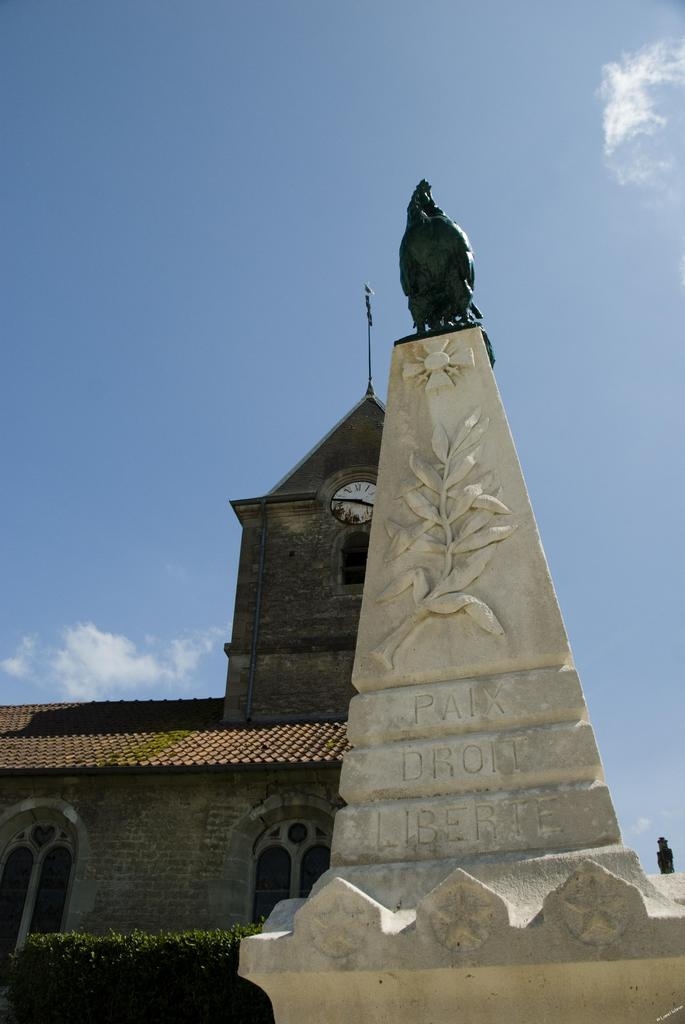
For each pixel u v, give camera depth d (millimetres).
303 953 3309
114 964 12008
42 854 15539
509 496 4953
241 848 14938
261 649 19828
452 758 4086
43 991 11969
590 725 3984
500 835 3785
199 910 14344
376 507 5289
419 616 4641
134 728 18312
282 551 21547
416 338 5914
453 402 5516
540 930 3062
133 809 15484
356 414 24719
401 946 3191
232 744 16375
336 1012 3273
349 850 3973
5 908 15047
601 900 3031
